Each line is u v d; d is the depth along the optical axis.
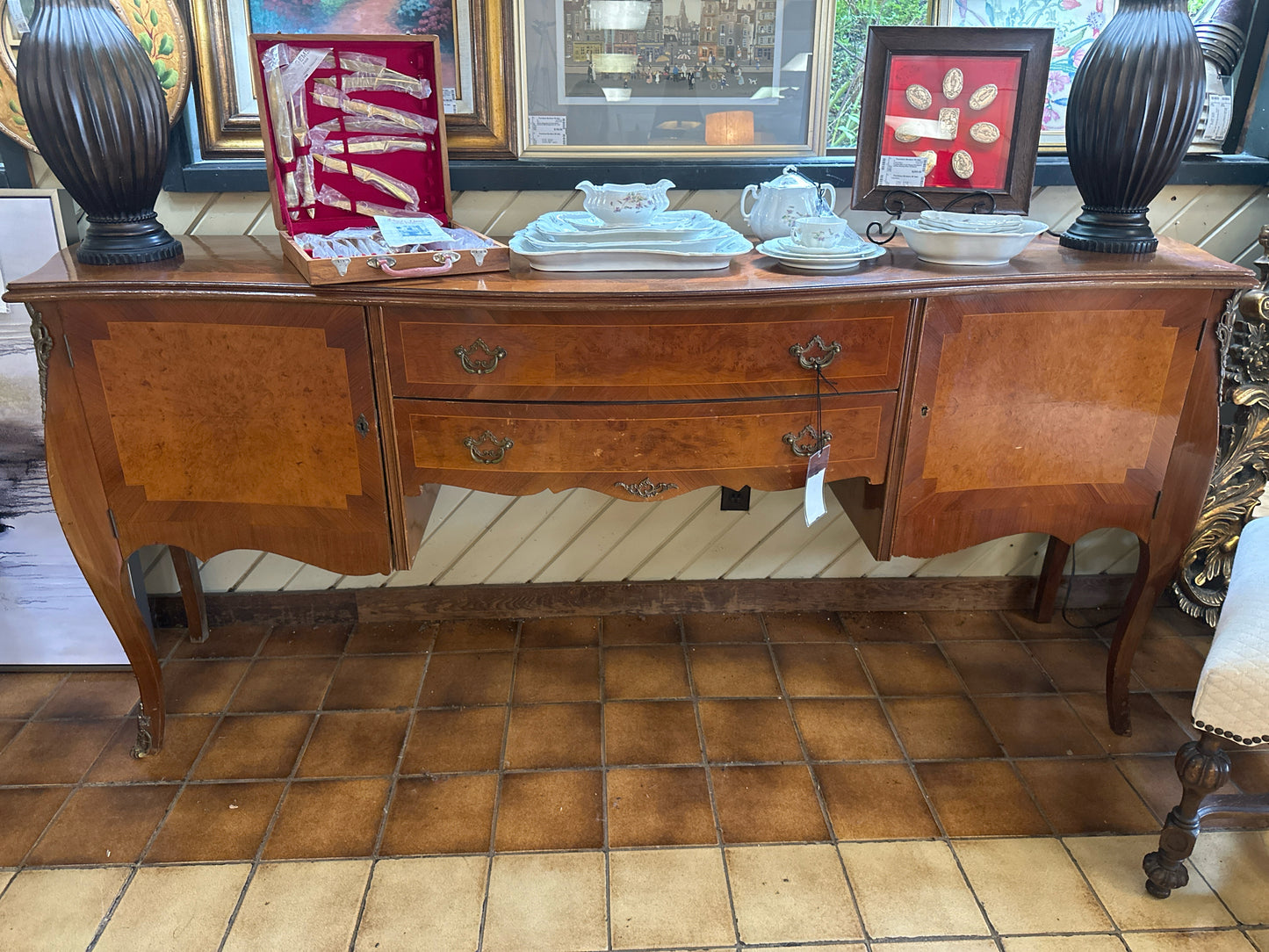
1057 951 1.41
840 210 1.96
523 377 1.50
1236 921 1.47
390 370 1.50
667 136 1.88
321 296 1.43
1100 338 1.57
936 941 1.43
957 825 1.65
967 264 1.57
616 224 1.61
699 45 1.82
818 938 1.43
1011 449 1.64
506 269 1.55
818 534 2.21
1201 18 1.90
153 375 1.51
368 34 1.61
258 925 1.44
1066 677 2.06
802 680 2.04
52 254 1.79
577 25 1.78
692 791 1.72
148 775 1.74
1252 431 1.91
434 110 1.65
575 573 2.22
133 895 1.49
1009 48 1.66
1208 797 1.49
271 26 1.75
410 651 2.12
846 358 1.53
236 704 1.93
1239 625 1.39
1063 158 1.95
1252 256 2.05
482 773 1.76
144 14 1.68
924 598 2.29
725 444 1.57
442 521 2.14
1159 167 1.62
